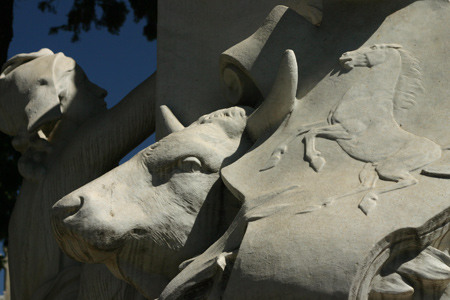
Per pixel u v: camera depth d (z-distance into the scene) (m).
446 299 2.86
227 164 3.58
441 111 3.31
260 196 3.24
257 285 2.90
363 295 2.79
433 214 2.87
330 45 3.77
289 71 3.56
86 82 5.51
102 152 5.12
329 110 3.48
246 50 3.93
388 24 3.70
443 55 3.50
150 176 3.59
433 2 3.70
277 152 3.42
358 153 3.24
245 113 3.78
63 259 5.03
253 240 3.02
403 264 2.87
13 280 5.27
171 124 4.15
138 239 3.49
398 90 3.43
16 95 5.30
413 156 3.14
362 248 2.81
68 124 5.34
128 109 5.16
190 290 3.17
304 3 4.32
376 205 2.96
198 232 3.52
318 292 2.79
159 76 4.41
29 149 5.30
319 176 3.23
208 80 4.37
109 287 4.55
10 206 7.73
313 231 2.93
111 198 3.51
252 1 4.45
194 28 4.48
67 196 3.51
